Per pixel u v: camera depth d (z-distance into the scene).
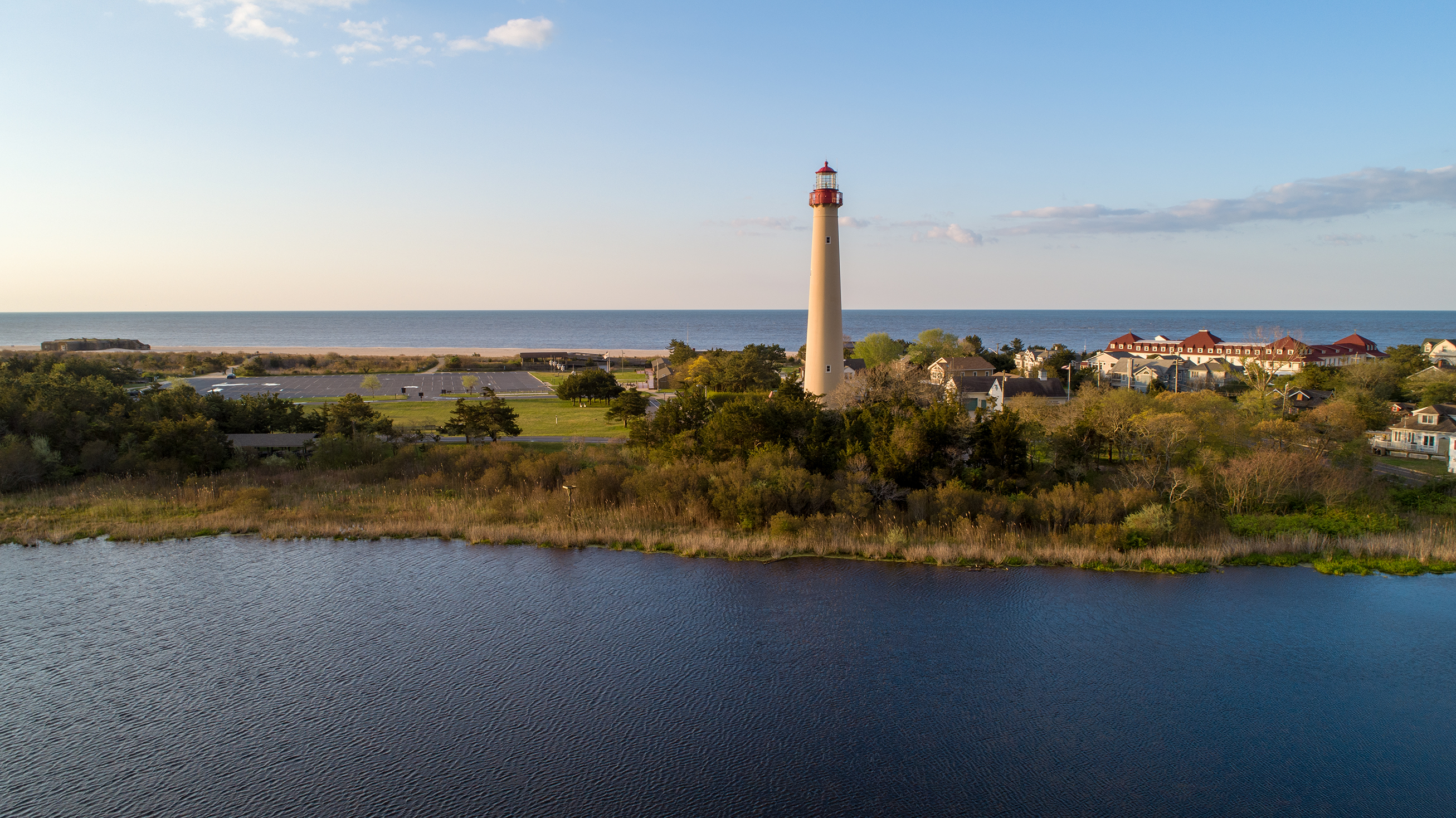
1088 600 38.66
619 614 37.62
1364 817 23.80
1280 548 44.25
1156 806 24.33
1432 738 27.86
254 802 24.28
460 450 66.75
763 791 25.05
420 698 30.31
